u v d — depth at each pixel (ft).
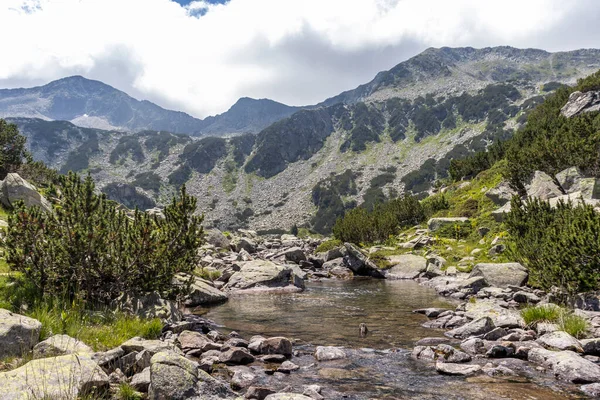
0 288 33.63
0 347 22.88
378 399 23.90
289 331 42.42
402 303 58.34
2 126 111.14
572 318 36.91
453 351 32.12
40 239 36.50
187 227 45.78
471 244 98.17
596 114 121.90
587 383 25.75
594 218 44.96
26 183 72.79
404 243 112.88
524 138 145.28
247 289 72.08
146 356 25.88
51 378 19.62
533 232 59.36
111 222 42.22
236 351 30.96
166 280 42.68
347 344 37.04
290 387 24.82
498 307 47.42
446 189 163.02
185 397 19.86
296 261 105.19
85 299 38.68
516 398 23.75
